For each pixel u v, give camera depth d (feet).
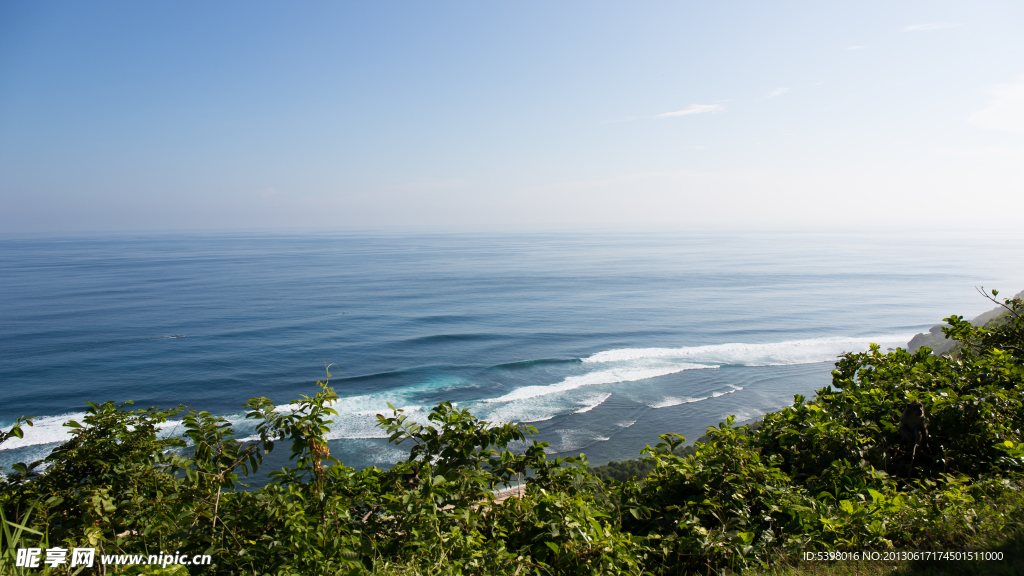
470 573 12.84
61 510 14.12
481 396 164.04
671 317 324.80
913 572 12.44
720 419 135.23
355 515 16.07
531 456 18.19
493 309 357.41
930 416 21.39
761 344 242.99
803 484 19.33
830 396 24.32
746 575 13.47
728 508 16.29
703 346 241.55
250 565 13.12
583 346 245.04
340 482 16.30
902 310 348.79
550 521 14.64
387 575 12.32
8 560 10.71
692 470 18.01
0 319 312.50
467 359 219.20
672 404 148.36
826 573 13.05
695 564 14.64
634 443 120.98
